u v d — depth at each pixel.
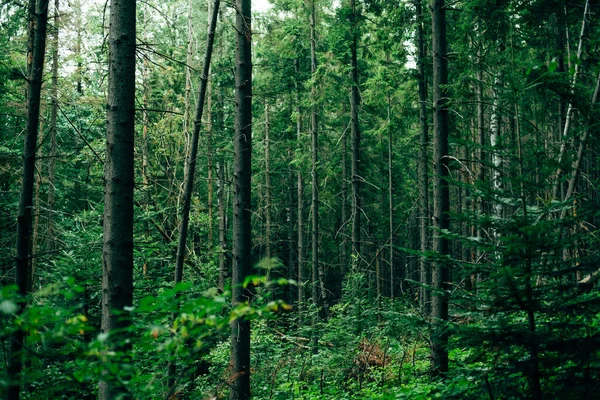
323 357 11.75
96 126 14.73
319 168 20.78
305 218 30.64
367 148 23.39
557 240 3.41
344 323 13.16
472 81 9.02
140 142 13.71
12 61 11.76
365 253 30.14
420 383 8.09
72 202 18.80
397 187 28.25
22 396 5.24
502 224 3.76
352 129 19.16
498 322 3.60
